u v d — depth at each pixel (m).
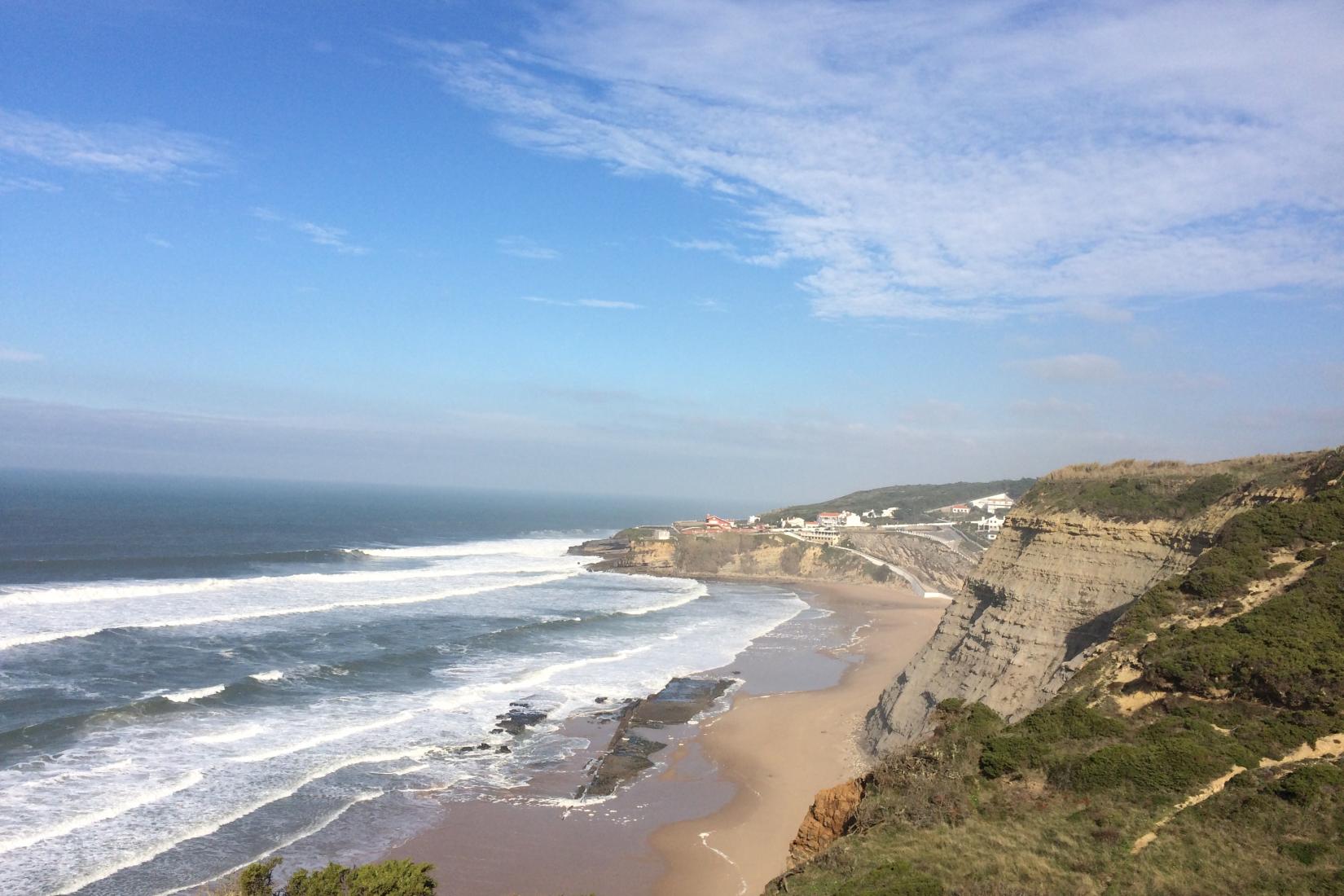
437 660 46.94
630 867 24.92
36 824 23.67
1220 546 23.78
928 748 17.72
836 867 13.35
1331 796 12.81
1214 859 11.97
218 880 21.64
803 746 36.34
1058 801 14.39
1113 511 31.80
